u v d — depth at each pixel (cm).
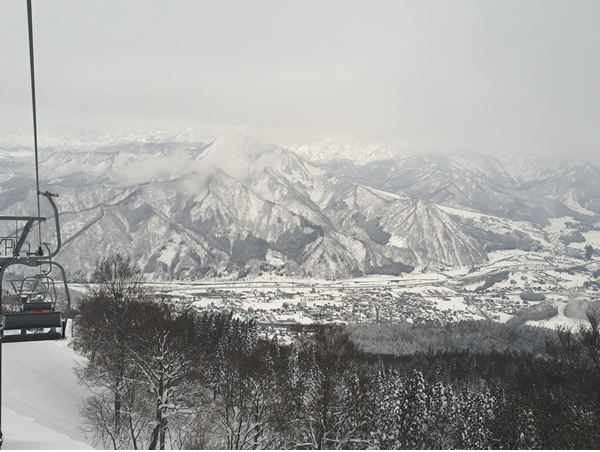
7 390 4188
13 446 2112
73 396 4691
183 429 4181
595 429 2806
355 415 4050
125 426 4206
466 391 5984
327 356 3894
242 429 4078
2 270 1691
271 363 4831
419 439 5262
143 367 3844
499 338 15950
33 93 1758
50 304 1788
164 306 6575
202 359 5034
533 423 3597
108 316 4738
